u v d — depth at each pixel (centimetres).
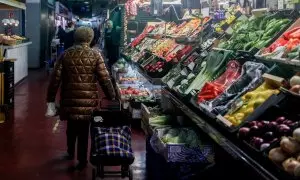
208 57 475
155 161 500
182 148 388
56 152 630
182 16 923
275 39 388
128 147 465
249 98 317
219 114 326
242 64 400
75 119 539
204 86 390
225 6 684
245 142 276
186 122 487
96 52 548
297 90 279
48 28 2212
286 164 228
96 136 470
